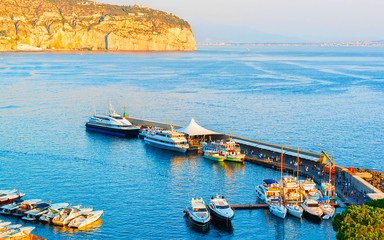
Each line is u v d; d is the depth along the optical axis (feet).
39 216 289.12
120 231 273.54
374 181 340.39
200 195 336.70
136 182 363.97
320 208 299.38
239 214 303.07
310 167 396.98
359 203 310.86
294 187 327.67
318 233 277.64
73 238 263.49
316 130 585.63
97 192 337.31
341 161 447.01
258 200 327.26
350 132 575.38
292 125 616.80
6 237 252.21
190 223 287.69
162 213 301.22
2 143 488.02
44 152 453.99
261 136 552.00
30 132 552.00
